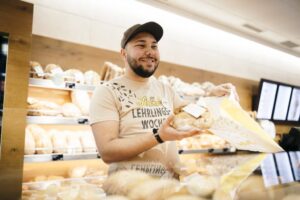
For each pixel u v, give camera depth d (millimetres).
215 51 3893
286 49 4352
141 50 1270
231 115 953
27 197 618
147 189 686
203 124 958
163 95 1408
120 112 1206
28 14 1905
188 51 3564
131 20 3037
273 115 4398
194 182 768
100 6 2838
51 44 2445
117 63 2840
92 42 2771
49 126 2355
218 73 3838
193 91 2846
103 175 854
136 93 1285
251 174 927
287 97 4516
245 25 3266
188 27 3459
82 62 2609
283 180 899
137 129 1188
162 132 957
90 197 629
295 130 3715
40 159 1898
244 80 4230
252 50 4402
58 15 2584
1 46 1989
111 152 1014
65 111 2166
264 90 4152
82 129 2539
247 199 704
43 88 2371
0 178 743
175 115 1004
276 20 3021
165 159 1114
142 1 2674
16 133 1812
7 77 1800
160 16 3156
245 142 984
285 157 1275
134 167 895
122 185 704
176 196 672
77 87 2129
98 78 2363
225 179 841
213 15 2990
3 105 1781
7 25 1823
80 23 2709
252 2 2570
